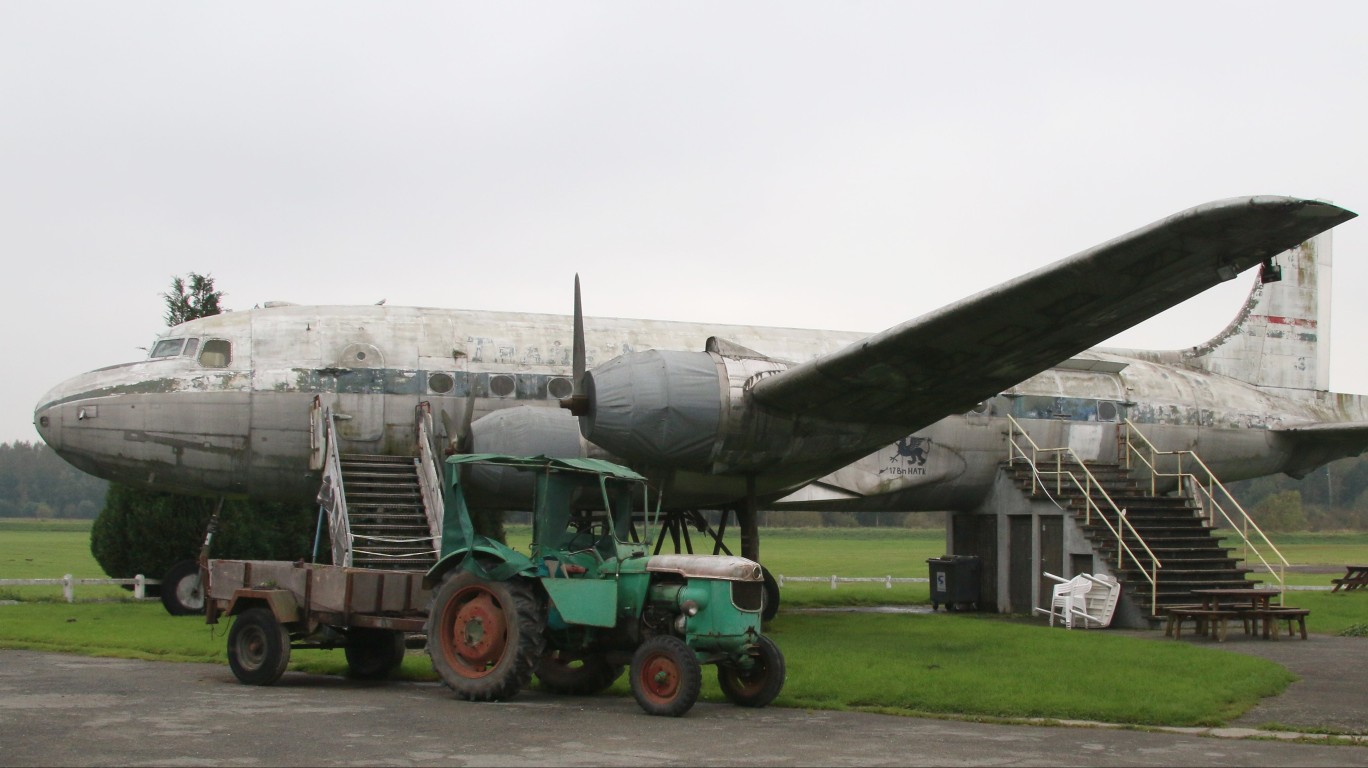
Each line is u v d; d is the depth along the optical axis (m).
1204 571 19.88
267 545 25.53
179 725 9.43
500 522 27.28
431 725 9.58
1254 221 11.56
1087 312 13.98
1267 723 9.90
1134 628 19.12
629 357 16.08
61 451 19.02
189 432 18.73
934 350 14.87
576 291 16.19
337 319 19.78
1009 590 22.73
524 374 19.84
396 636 12.93
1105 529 20.98
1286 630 18.61
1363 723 9.94
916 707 10.75
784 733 9.34
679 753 8.41
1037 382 24.09
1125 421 24.48
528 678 10.85
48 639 15.87
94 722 9.55
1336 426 25.41
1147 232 12.09
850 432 16.94
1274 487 105.94
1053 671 12.65
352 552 16.47
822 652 14.50
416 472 18.67
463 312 20.55
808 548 67.56
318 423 18.62
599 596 10.80
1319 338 28.17
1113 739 9.16
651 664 10.37
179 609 19.86
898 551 61.78
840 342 22.42
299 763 7.92
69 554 48.34
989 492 23.47
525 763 7.98
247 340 19.31
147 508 24.88
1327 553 56.97
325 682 12.61
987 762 8.14
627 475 11.56
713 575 10.64
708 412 15.78
